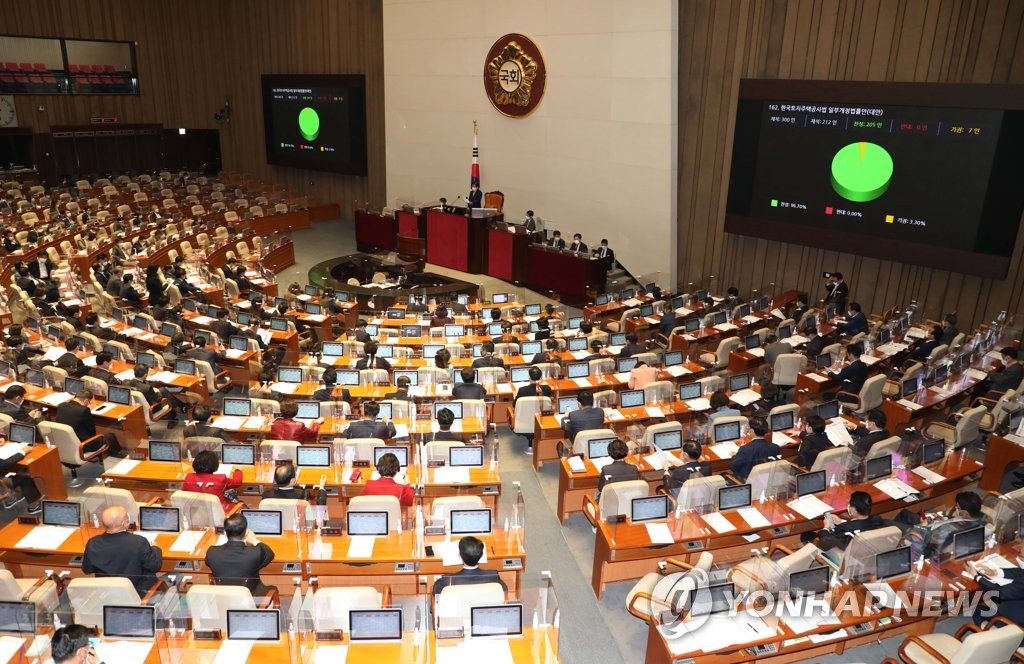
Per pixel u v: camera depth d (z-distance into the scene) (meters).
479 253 22.39
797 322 15.68
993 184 14.27
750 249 19.20
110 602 5.89
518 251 21.23
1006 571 6.91
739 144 18.22
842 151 16.38
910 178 15.44
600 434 9.26
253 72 32.53
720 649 5.96
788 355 12.89
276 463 8.78
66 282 18.11
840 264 17.53
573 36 21.06
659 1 18.91
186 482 7.86
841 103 16.19
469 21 23.47
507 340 14.00
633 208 20.91
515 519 7.63
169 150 34.34
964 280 15.51
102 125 32.06
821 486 8.39
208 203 28.77
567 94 21.67
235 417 10.18
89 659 5.34
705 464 8.52
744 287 19.56
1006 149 13.98
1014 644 5.64
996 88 13.92
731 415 10.08
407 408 10.36
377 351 13.44
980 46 14.31
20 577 7.16
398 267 22.47
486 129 24.03
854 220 16.48
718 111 18.98
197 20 33.34
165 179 31.69
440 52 24.53
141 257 20.70
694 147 19.72
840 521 7.71
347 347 13.45
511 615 5.71
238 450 8.75
